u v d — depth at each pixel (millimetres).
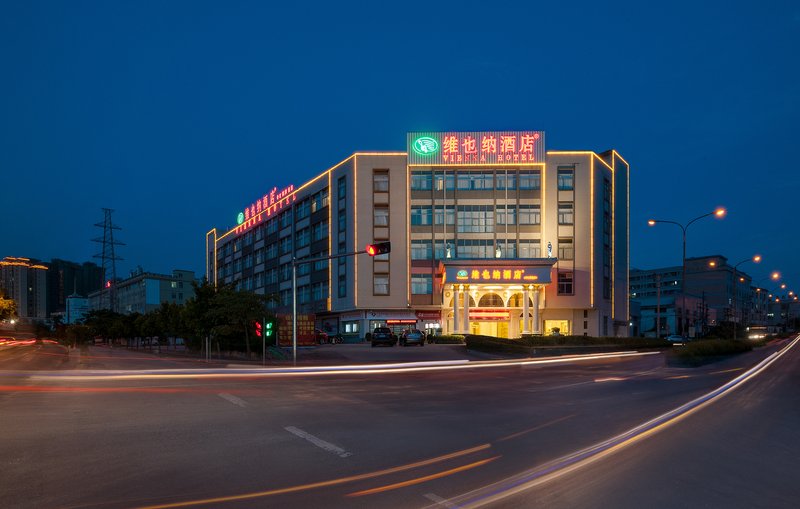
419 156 60281
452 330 56469
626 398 14500
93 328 82312
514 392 15859
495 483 6613
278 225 78000
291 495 6141
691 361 27062
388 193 60250
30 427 9977
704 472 7180
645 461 7676
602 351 42156
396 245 59688
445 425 10391
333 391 15852
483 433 9617
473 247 59469
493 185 60062
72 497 6039
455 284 55000
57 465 7344
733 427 10266
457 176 60344
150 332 62969
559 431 9812
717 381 19109
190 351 46844
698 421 10844
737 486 6613
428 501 5949
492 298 58375
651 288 134000
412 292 59219
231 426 10164
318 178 67688
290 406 12734
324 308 65062
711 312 117250
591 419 11109
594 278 59031
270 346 36031
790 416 11594
